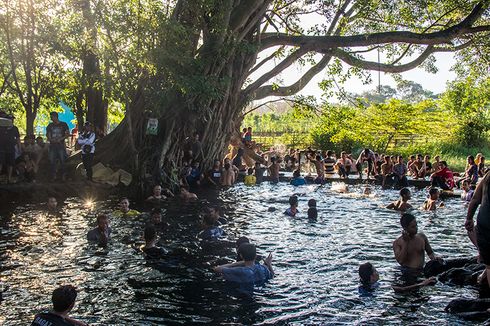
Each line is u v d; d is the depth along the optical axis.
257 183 23.38
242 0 21.12
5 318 6.80
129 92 19.44
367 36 22.41
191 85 17.86
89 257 9.69
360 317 6.98
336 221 13.97
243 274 8.43
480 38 24.77
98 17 16.50
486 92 37.97
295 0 23.78
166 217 13.91
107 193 18.03
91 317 6.90
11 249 10.18
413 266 9.34
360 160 25.61
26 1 18.50
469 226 7.41
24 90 26.33
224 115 22.56
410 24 24.58
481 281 8.09
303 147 39.81
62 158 18.59
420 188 22.80
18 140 17.83
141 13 16.62
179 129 20.25
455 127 41.47
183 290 7.99
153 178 18.61
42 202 16.05
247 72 22.92
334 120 26.62
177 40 17.47
